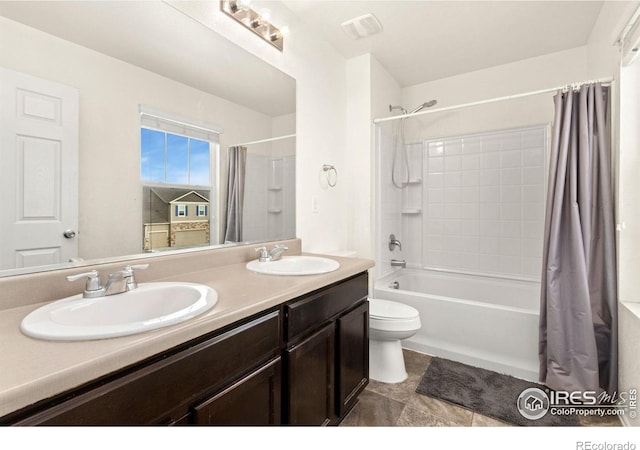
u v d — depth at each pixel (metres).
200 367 0.78
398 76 3.00
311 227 2.21
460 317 2.17
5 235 0.87
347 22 2.12
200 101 1.44
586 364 1.65
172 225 1.32
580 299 1.68
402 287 3.07
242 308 0.89
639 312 1.42
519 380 1.91
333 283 1.40
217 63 1.51
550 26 2.19
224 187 1.57
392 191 3.02
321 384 1.27
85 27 1.04
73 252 1.01
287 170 1.99
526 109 2.68
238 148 1.64
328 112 2.40
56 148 0.97
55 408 0.54
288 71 1.98
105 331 0.66
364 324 1.64
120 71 1.14
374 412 1.62
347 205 2.67
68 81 1.00
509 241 2.78
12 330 0.71
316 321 1.24
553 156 1.82
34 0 0.92
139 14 1.20
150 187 1.24
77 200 1.02
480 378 1.94
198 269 1.38
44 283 0.91
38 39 0.93
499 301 2.75
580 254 1.68
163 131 1.29
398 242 3.02
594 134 1.72
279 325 1.06
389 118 2.53
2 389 0.48
